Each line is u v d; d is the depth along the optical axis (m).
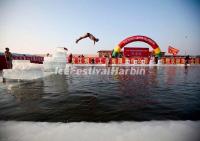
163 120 2.73
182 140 2.08
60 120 2.72
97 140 2.07
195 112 3.15
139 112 3.15
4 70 7.61
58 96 4.48
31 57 18.84
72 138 2.11
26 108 3.37
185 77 9.50
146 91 5.31
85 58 26.28
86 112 3.13
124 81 7.80
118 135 2.20
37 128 2.40
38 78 8.52
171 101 4.00
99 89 5.63
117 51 26.41
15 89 5.41
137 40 26.02
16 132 2.28
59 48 12.27
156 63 26.25
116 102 3.88
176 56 31.23
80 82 7.36
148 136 2.17
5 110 3.24
